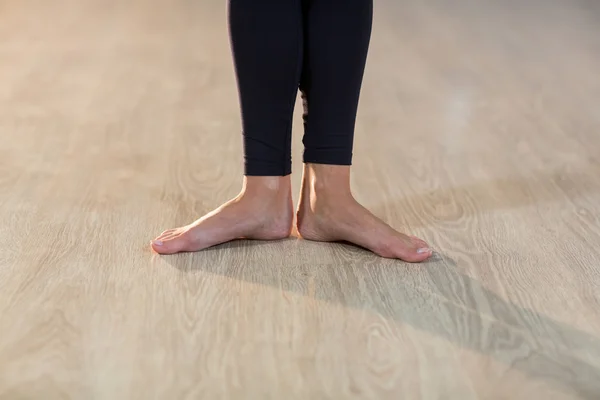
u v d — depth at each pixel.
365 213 1.71
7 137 2.30
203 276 1.62
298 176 2.05
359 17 1.59
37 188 1.99
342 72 1.61
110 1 4.12
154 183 2.03
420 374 1.37
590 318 1.51
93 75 2.86
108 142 2.28
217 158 2.18
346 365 1.38
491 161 2.19
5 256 1.69
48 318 1.50
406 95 2.69
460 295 1.57
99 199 1.93
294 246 1.74
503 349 1.43
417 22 3.71
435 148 2.27
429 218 1.87
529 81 2.84
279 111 1.65
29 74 2.86
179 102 2.60
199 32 3.47
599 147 2.29
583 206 1.94
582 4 4.11
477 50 3.22
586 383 1.35
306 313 1.51
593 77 2.89
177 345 1.43
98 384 1.34
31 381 1.35
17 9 3.91
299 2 1.59
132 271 1.64
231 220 1.71
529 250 1.74
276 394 1.32
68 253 1.70
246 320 1.49
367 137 2.34
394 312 1.52
